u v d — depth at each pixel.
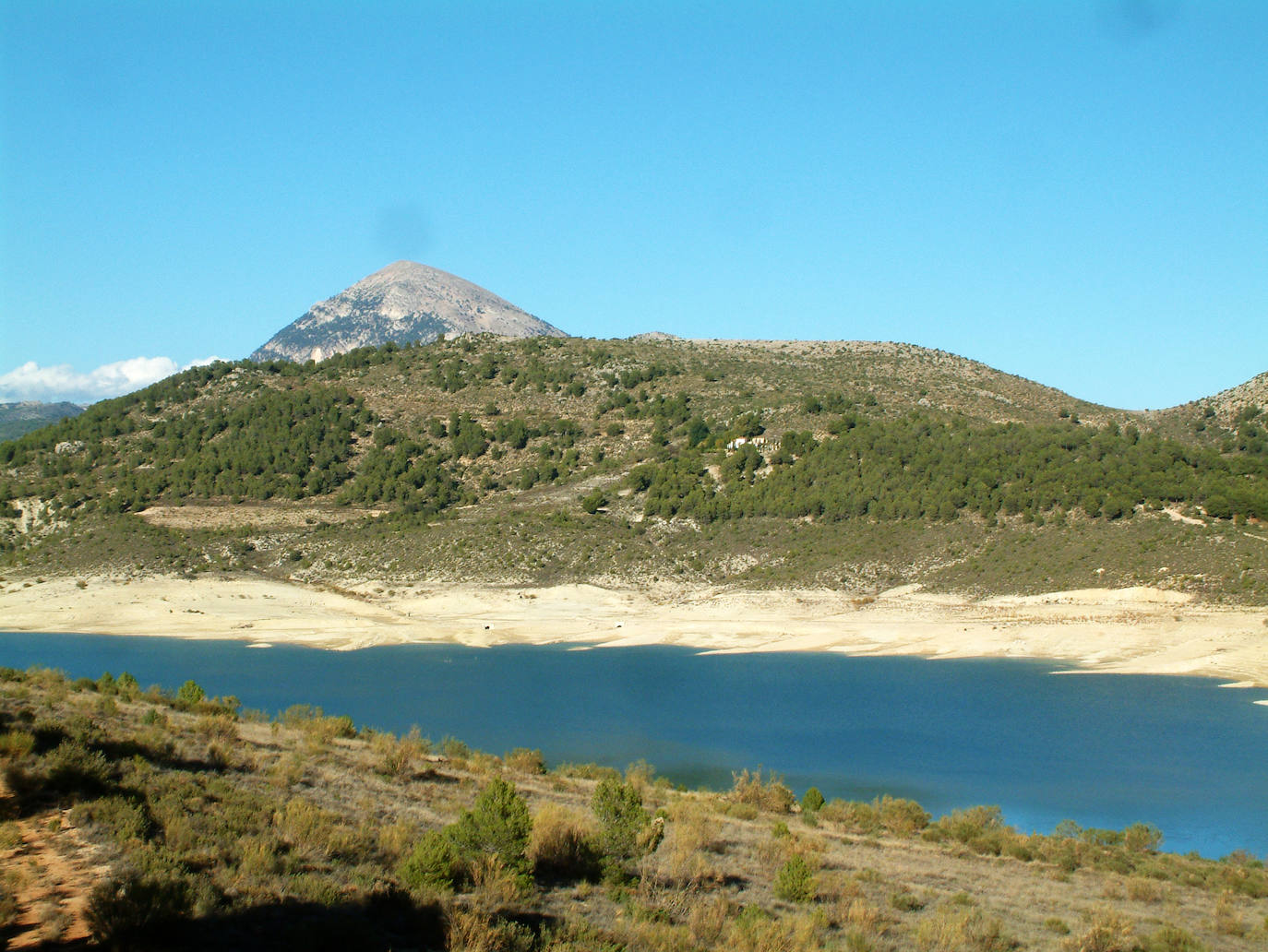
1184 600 104.69
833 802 44.19
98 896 16.72
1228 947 25.36
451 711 72.31
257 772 30.27
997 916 26.48
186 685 48.00
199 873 19.77
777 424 176.12
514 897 22.16
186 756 30.09
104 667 89.25
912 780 55.50
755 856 30.58
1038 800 51.78
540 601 124.38
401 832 24.73
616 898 23.86
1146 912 28.94
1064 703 75.69
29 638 106.94
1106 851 37.81
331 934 17.77
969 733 66.44
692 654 99.12
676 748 62.59
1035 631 101.38
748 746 63.28
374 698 76.75
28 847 19.78
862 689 81.50
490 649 101.81
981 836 38.59
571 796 36.88
